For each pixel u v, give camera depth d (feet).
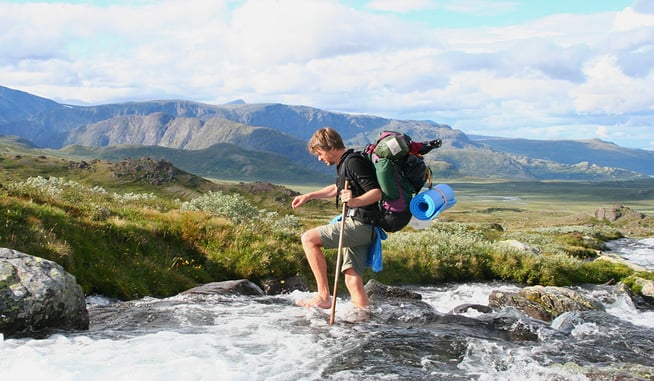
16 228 39.32
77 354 18.80
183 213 58.80
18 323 21.24
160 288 42.29
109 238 45.27
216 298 33.53
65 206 51.98
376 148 23.93
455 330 25.46
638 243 190.60
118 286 39.45
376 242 25.93
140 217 54.29
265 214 81.61
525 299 39.78
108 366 17.47
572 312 31.53
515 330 26.76
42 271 23.50
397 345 22.07
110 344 20.42
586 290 57.31
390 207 24.59
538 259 69.15
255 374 17.62
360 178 24.40
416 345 22.21
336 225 26.11
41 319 21.97
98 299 37.42
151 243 48.14
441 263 64.90
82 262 39.99
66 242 40.22
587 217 458.50
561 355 22.39
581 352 23.11
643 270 74.84
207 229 53.57
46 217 43.06
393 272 60.90
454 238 73.46
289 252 53.36
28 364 17.20
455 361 20.51
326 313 27.58
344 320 26.37
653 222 411.95
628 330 27.99
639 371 19.86
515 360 20.86
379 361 19.93
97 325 25.54
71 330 22.97
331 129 25.53
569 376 18.78
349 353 20.70
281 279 49.96
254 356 19.80
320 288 28.07
